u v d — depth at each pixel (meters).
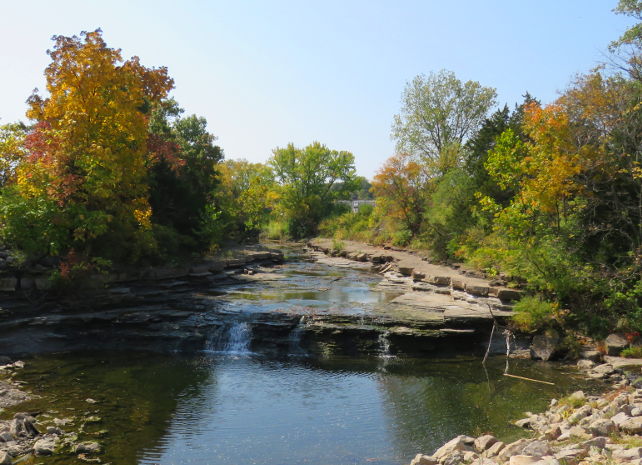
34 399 11.10
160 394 11.84
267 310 17.77
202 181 31.58
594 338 15.26
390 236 40.25
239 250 31.58
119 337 16.56
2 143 20.83
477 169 30.23
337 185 73.38
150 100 26.12
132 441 9.09
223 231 31.83
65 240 17.81
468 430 9.73
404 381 13.13
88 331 16.45
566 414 9.71
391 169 37.94
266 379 13.23
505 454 7.17
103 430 9.52
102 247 18.98
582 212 17.34
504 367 14.36
